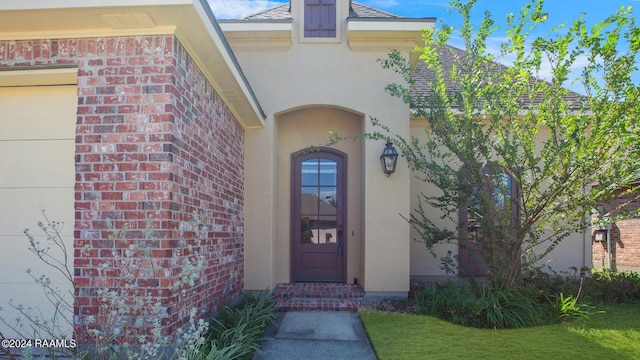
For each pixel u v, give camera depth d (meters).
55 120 4.17
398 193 6.74
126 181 3.71
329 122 7.77
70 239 4.04
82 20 3.64
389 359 3.94
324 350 4.34
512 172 5.31
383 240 6.68
